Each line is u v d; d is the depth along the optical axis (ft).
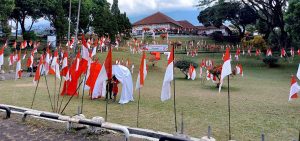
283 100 66.90
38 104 55.83
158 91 79.66
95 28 180.45
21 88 78.69
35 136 33.50
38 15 198.29
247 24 271.90
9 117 41.04
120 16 223.92
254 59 190.39
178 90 84.07
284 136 37.29
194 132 38.19
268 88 91.30
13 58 109.60
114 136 33.60
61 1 204.23
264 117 48.42
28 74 114.83
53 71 59.26
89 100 62.34
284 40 187.73
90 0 259.39
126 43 231.50
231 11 241.55
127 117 46.60
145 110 52.54
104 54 159.63
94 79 46.16
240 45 265.13
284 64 166.91
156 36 290.56
